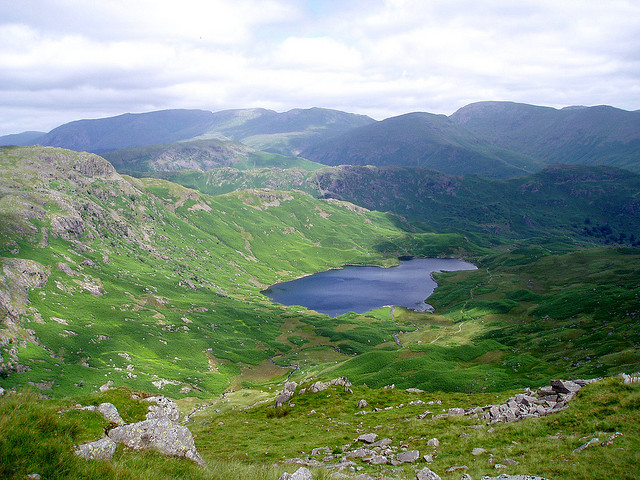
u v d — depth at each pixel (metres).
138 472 18.08
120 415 24.09
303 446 45.44
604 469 23.38
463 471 27.30
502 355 178.25
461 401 62.41
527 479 23.02
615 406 32.69
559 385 44.22
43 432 17.92
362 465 32.62
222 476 20.98
